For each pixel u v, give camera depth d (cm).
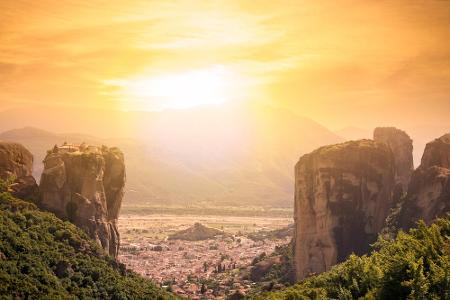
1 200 12900
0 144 14275
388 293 9531
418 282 9025
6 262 10550
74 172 14850
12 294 9831
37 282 10594
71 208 14488
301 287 13112
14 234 11644
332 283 11944
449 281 9144
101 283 12162
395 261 9894
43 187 14400
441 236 11488
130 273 13950
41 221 12850
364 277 10788
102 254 13250
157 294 13238
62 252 12219
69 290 11338
